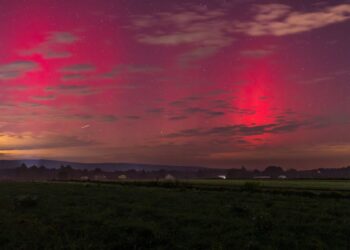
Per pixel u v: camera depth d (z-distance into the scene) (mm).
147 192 58969
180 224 26516
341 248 20031
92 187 78438
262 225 24406
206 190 66062
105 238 22312
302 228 24625
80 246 20281
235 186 77812
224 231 23938
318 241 21047
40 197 50031
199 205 37688
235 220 27453
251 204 38875
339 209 34594
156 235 22344
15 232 23828
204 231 23781
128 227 24297
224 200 43656
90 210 34094
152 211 32719
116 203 39875
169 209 34219
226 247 20047
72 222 27656
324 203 40438
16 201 39562
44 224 26750
